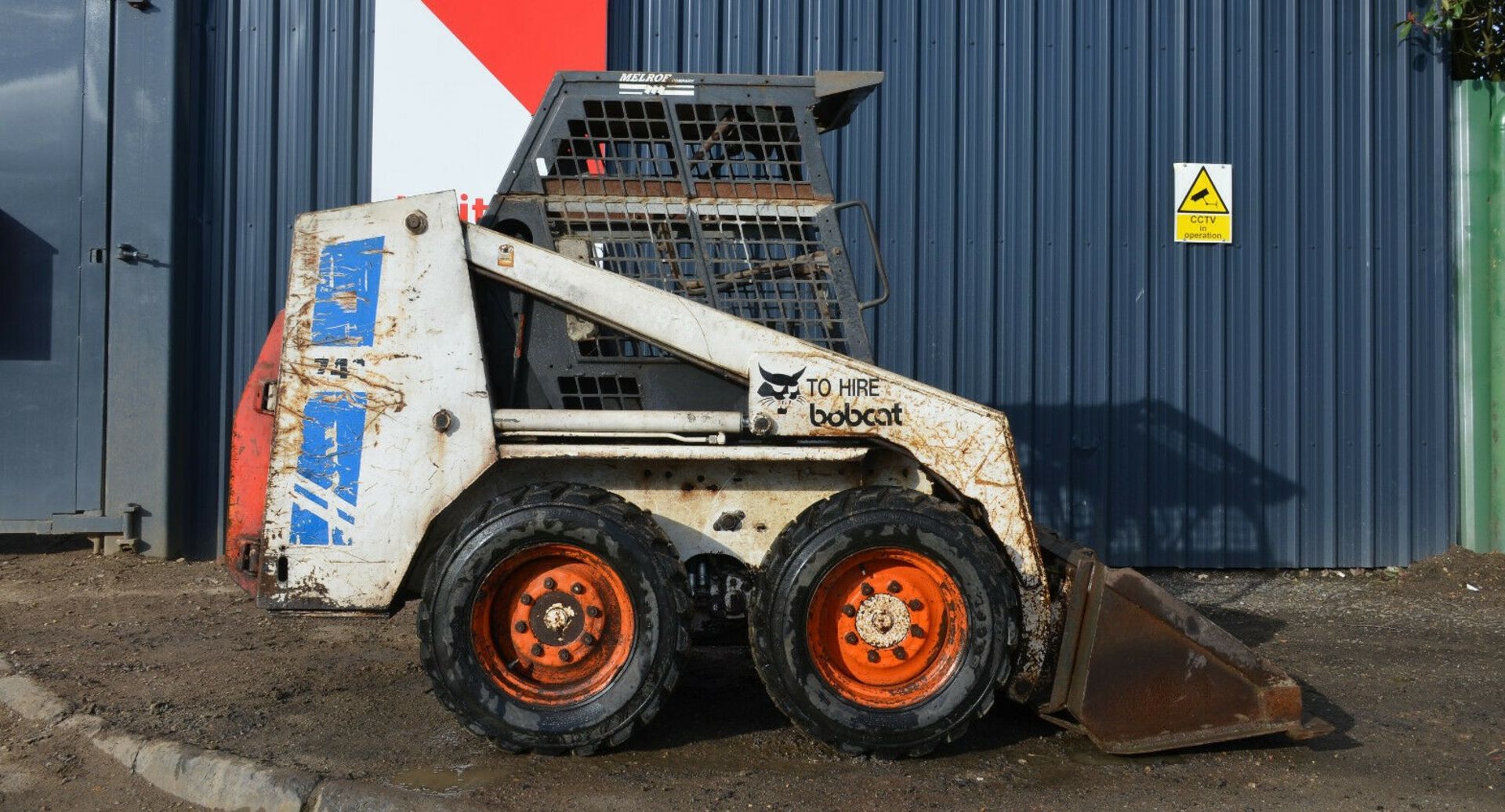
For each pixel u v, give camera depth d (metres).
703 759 3.84
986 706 3.78
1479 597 6.81
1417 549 7.50
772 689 3.73
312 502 3.86
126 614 5.88
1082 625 3.95
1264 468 7.43
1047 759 3.92
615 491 4.07
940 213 7.28
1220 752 4.00
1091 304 7.36
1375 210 7.50
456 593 3.66
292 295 3.91
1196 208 7.39
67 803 3.57
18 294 6.99
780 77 4.32
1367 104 7.49
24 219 7.00
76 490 7.03
